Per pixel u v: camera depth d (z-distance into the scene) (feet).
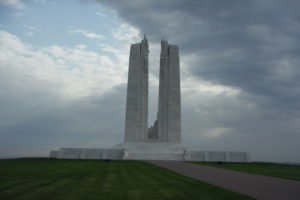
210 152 160.86
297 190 56.29
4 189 51.47
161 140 196.24
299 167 126.11
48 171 84.69
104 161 133.18
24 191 49.65
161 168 98.99
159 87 203.41
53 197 44.98
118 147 180.34
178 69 204.74
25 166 101.81
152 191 51.83
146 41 208.03
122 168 97.66
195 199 45.78
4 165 106.22
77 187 54.75
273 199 47.42
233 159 160.76
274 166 129.08
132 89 200.34
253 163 147.02
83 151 157.69
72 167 99.55
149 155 161.38
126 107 198.80
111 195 47.42
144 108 199.82
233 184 62.95
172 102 199.62
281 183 66.08
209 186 58.70
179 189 54.54
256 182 67.05
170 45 207.62
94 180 65.26
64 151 156.56
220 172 89.86
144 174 79.71
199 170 94.99
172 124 196.95
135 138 194.49
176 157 162.20
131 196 46.93
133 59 204.44
